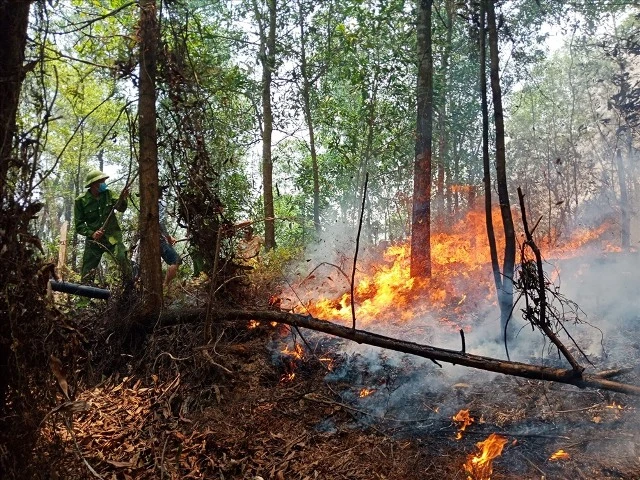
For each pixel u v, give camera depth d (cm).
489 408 348
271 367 407
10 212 241
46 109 257
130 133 431
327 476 290
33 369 248
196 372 384
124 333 423
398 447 313
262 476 291
